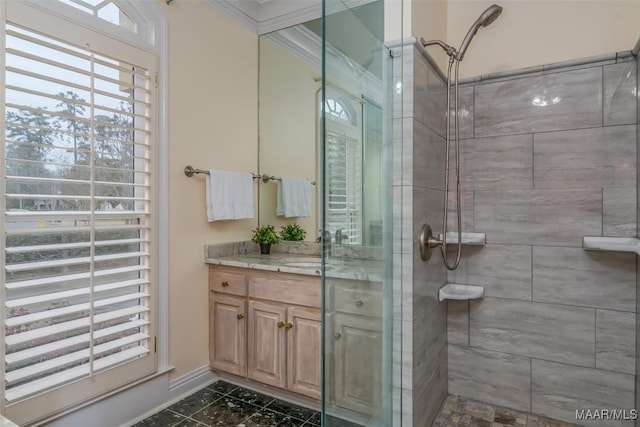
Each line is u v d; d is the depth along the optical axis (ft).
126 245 6.82
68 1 5.98
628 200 6.10
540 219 6.70
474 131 7.17
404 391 5.51
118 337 6.63
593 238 6.20
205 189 8.38
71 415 5.88
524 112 6.79
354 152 4.32
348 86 4.13
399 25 5.34
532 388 6.82
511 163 6.89
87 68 6.17
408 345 5.48
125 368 6.64
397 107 5.49
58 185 5.83
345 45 4.04
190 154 8.00
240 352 7.95
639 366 5.90
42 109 5.49
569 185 6.48
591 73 6.31
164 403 7.37
